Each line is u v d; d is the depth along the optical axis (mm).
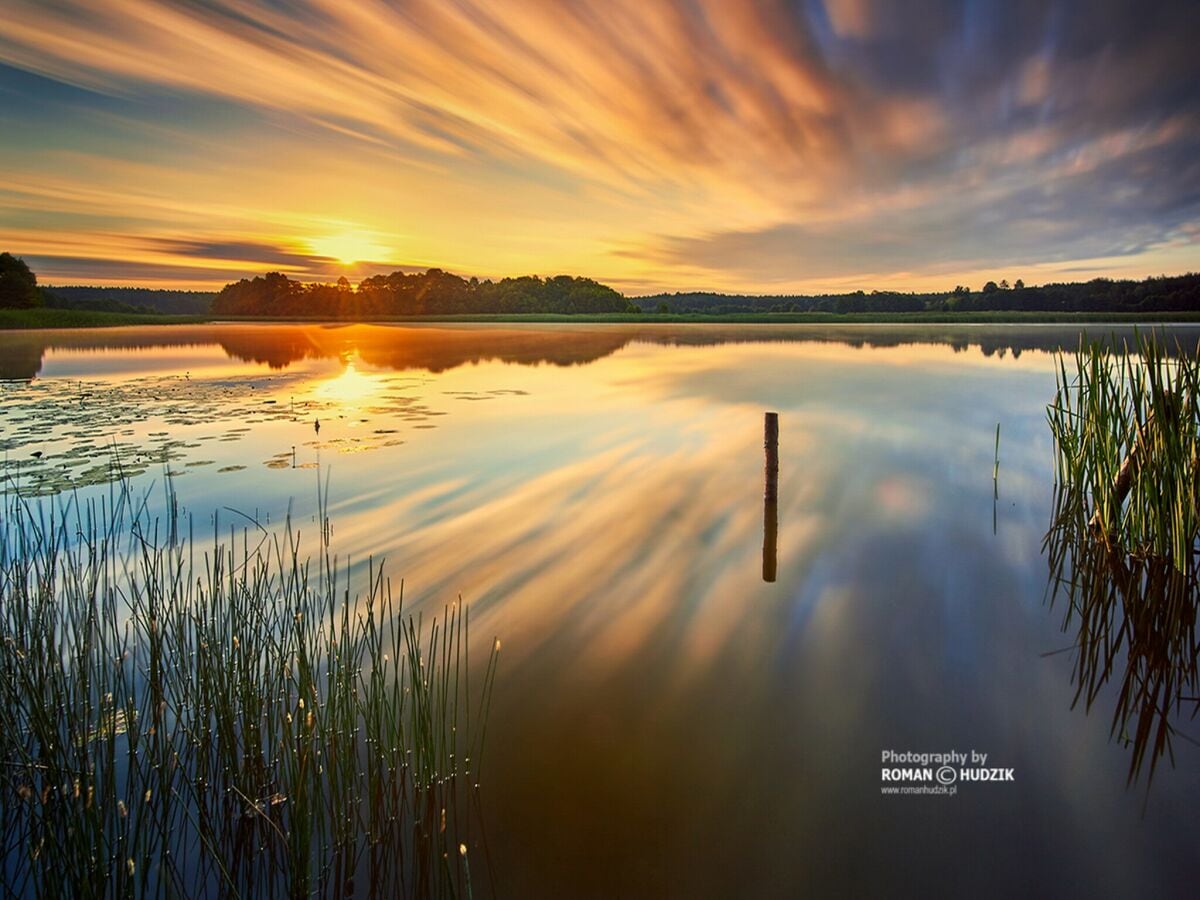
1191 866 2764
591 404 13945
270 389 16297
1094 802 3115
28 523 6445
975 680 4051
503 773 3250
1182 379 5438
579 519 6742
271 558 5742
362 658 4188
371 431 11000
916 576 5414
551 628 4586
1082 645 4449
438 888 2641
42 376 19312
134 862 2605
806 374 19203
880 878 2699
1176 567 5090
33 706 3043
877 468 8695
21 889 2613
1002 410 12875
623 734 3527
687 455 9422
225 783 3125
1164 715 3742
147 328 54406
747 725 3609
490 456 9328
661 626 4613
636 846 2842
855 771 3285
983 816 3008
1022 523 6613
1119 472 5949
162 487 7758
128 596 4945
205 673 3486
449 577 5391
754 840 2871
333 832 2867
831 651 4320
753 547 5992
